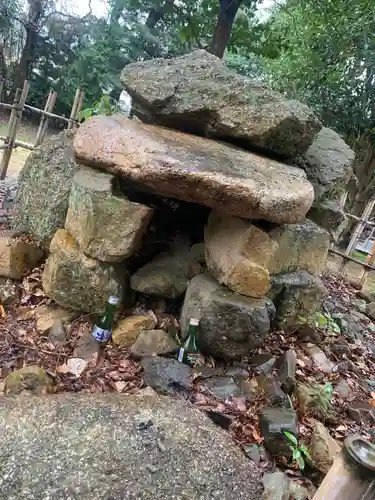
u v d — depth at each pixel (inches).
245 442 80.2
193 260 107.8
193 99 106.9
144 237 111.6
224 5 167.2
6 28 359.9
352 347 133.1
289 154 112.3
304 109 107.2
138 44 328.8
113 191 94.9
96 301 97.3
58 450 57.7
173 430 64.6
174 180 87.7
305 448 80.0
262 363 100.0
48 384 80.0
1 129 295.1
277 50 256.4
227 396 88.8
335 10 259.9
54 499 52.1
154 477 56.9
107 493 53.7
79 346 92.9
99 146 96.7
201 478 58.6
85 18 366.3
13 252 107.3
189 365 94.0
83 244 94.9
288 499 69.9
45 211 109.8
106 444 59.7
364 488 52.1
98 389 84.1
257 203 87.9
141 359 92.8
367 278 227.5
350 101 296.5
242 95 105.3
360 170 298.5
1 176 200.2
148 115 119.3
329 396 95.6
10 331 95.0
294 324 120.7
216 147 104.3
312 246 120.5
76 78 334.6
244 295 95.9
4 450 56.5
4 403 64.7
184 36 256.8
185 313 98.0
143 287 103.7
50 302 103.4
